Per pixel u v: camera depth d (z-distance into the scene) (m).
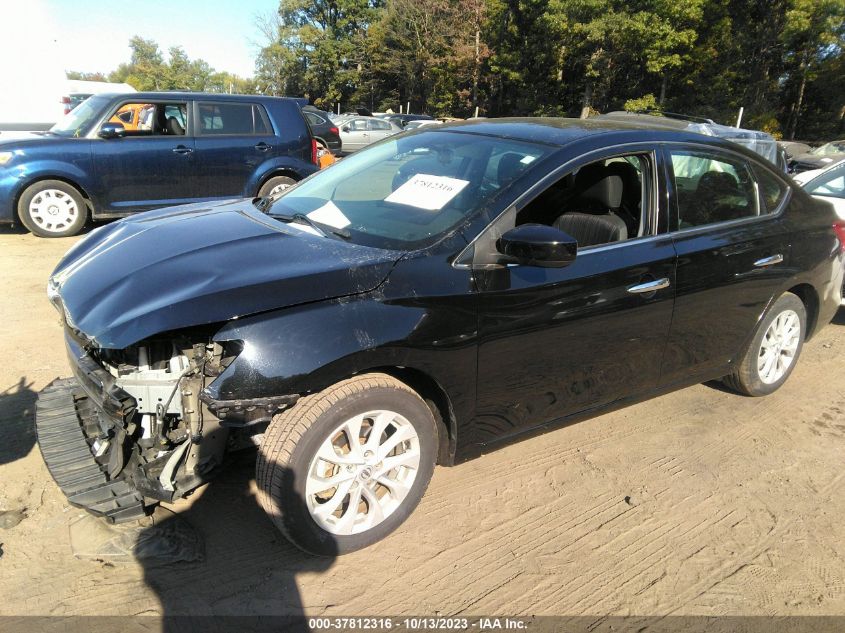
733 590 2.60
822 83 35.47
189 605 2.32
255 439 2.51
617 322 3.12
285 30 60.53
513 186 2.86
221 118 8.12
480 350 2.70
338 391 2.39
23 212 7.43
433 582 2.53
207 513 2.81
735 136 8.87
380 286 2.49
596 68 32.75
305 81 60.94
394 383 2.53
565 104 39.09
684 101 33.69
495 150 3.18
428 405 2.77
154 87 89.38
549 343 2.91
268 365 2.23
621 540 2.86
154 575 2.44
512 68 38.50
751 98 33.03
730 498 3.22
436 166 3.25
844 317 6.18
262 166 8.34
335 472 2.54
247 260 2.54
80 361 2.51
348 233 2.90
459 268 2.65
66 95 11.53
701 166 3.56
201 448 2.42
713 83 32.16
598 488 3.24
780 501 3.22
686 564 2.73
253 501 2.91
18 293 5.50
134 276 2.50
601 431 3.82
